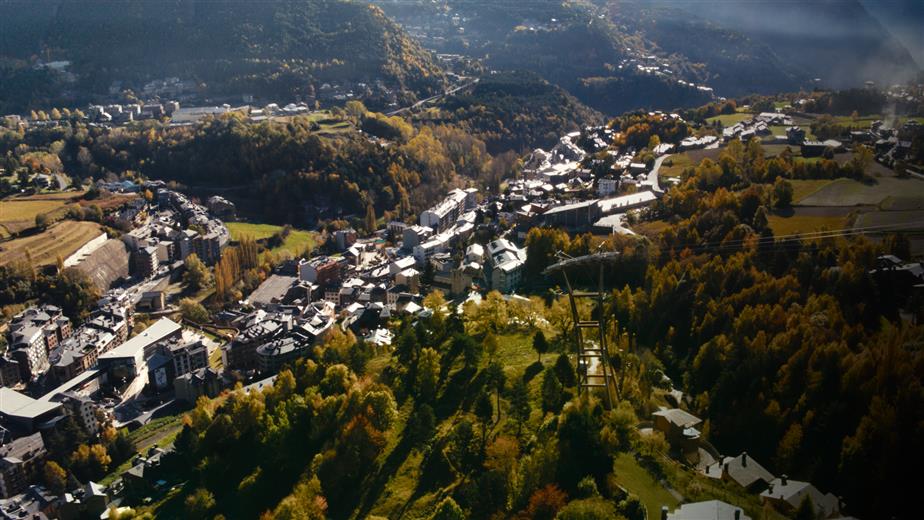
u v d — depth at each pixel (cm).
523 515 15712
